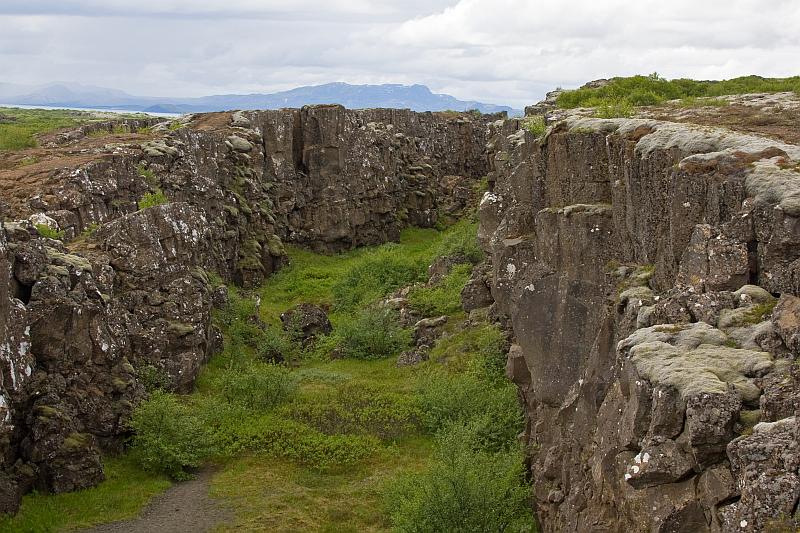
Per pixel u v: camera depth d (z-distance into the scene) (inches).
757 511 408.5
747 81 1541.6
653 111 1162.0
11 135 1959.9
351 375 1465.3
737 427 465.4
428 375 1331.2
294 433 1152.2
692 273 634.2
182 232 1386.6
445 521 831.1
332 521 930.1
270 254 2288.4
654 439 495.8
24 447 935.0
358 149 2751.0
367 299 1959.9
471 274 1729.8
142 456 1059.3
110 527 895.1
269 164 2481.5
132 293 1246.3
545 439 886.4
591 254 836.6
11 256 951.0
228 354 1475.1
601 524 574.6
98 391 1059.3
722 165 658.2
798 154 652.7
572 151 886.4
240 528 905.5
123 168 1590.8
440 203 3284.9
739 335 542.0
